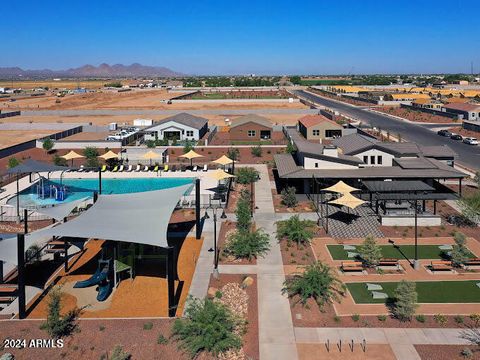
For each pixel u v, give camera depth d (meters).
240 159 74.06
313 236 39.00
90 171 65.12
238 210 40.41
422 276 31.09
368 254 32.19
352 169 51.97
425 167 51.41
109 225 29.09
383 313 26.19
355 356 22.23
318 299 27.33
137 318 26.09
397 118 127.06
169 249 26.00
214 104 163.12
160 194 35.62
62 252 34.94
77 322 25.81
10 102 179.75
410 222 41.47
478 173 53.94
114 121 120.44
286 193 48.75
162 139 87.94
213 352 22.66
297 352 22.67
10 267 32.84
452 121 117.75
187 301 27.78
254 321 25.52
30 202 49.88
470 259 32.88
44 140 82.12
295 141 64.75
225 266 32.91
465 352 22.03
